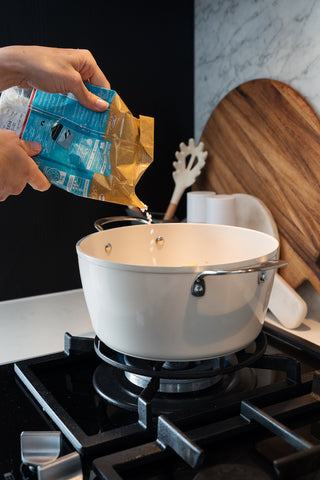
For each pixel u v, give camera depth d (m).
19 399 0.72
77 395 0.73
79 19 1.17
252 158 1.13
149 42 1.25
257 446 0.60
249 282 0.62
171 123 1.33
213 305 0.61
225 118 1.19
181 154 1.23
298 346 0.84
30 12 1.12
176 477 0.55
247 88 1.12
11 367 0.83
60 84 0.65
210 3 1.23
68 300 1.21
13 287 1.22
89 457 0.58
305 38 0.98
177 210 1.38
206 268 0.59
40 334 1.00
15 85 0.67
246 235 0.81
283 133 1.04
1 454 0.60
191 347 0.63
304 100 0.99
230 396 0.67
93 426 0.64
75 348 0.81
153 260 0.87
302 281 1.03
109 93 0.68
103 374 0.77
